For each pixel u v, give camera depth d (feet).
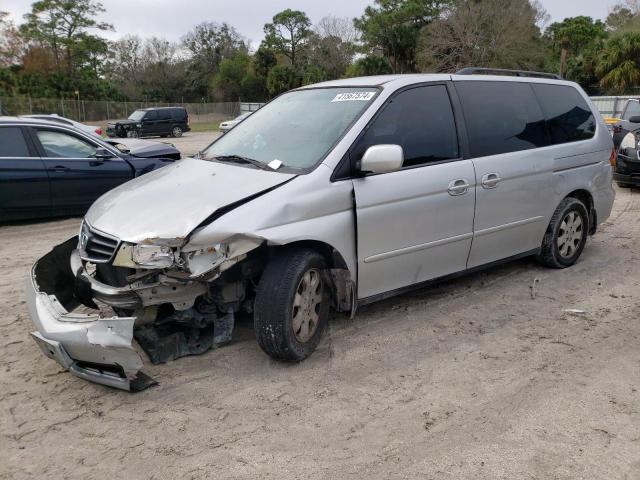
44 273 13.56
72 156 28.32
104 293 12.05
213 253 11.54
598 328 15.12
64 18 184.34
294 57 216.74
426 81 15.51
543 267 19.90
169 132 110.42
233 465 9.70
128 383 11.34
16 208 26.84
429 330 14.94
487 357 13.50
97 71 203.92
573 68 151.74
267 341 12.51
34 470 9.62
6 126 26.73
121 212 12.50
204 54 234.99
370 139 13.82
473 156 15.99
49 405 11.57
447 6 149.59
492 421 10.91
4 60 171.53
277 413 11.20
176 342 13.28
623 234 24.99
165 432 10.63
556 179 18.49
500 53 135.23
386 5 156.76
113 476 9.46
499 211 16.75
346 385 12.23
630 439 10.32
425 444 10.23
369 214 13.53
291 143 14.26
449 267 15.98
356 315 15.85
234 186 12.64
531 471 9.48
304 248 12.82
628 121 38.42
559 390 12.01
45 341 11.59
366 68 156.35
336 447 10.16
